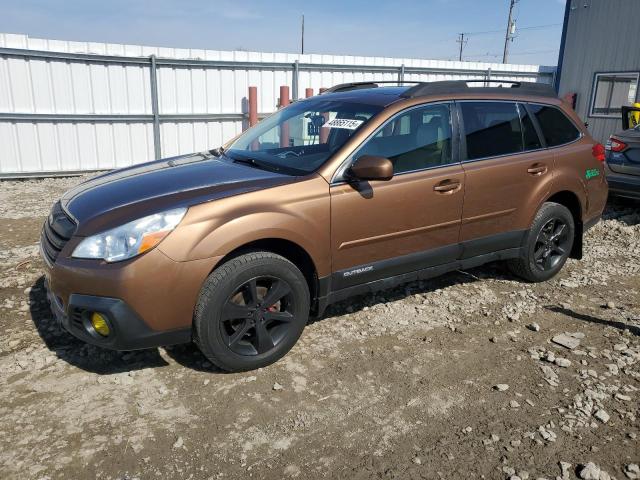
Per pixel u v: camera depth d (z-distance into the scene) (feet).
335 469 8.63
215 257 10.20
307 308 11.74
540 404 10.37
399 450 9.08
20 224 23.20
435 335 13.10
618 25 42.27
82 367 11.34
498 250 15.01
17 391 10.46
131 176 12.60
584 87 45.42
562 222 16.29
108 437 9.23
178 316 10.18
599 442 9.30
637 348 12.50
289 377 11.14
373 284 12.80
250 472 8.53
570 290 16.12
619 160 24.63
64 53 33.30
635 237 21.86
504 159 14.42
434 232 13.34
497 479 8.45
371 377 11.22
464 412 10.12
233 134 40.34
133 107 36.45
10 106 32.78
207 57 38.06
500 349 12.48
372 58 44.55
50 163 34.71
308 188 11.36
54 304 10.82
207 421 9.72
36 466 8.51
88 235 10.09
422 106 13.21
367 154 12.20
